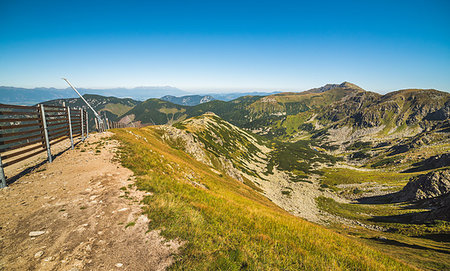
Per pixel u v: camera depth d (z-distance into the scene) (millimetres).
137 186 12047
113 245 6531
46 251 5996
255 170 167125
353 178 160375
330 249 10258
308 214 97938
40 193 10242
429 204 89812
